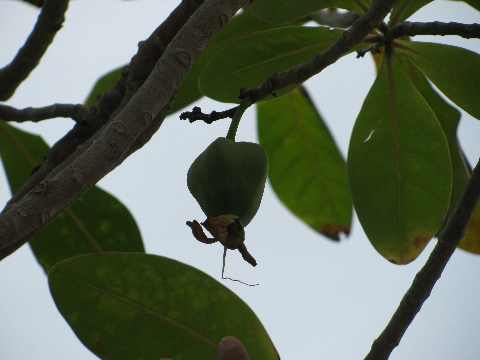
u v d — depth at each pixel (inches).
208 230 98.1
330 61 99.5
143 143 100.4
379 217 103.7
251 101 100.1
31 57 103.0
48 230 104.8
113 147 95.9
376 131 103.7
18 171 105.2
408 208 103.6
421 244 103.4
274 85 99.9
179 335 100.3
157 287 100.3
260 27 105.1
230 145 98.8
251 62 103.0
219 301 100.3
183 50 96.7
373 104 103.6
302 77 99.7
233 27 105.0
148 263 100.2
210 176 98.6
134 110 96.2
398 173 103.7
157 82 96.4
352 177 103.8
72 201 95.7
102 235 105.1
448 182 103.3
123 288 100.2
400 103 103.4
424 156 103.6
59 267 99.9
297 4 102.1
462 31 100.3
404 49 102.7
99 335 100.0
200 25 96.9
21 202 95.4
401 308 99.3
